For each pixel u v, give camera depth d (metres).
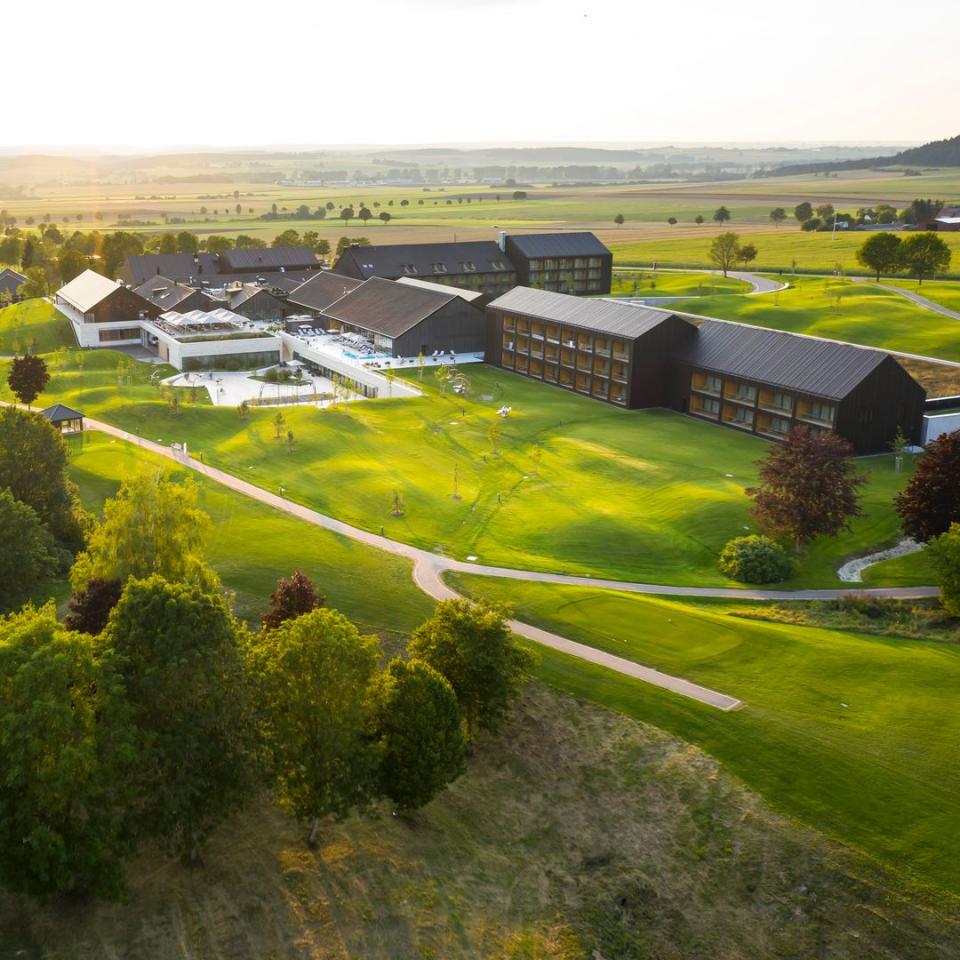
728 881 46.97
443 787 48.56
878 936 43.88
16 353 181.12
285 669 44.47
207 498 95.94
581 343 146.88
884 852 47.28
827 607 76.44
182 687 41.94
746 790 51.34
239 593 70.56
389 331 169.88
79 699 40.28
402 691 47.91
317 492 100.88
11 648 39.38
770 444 120.69
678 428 128.50
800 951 43.78
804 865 47.09
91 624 54.50
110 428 124.50
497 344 164.00
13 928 40.09
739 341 132.12
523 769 54.00
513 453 117.38
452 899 45.12
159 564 59.69
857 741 54.75
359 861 46.12
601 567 83.75
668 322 136.88
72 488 86.56
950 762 52.97
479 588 75.38
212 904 42.44
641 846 49.09
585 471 109.75
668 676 61.69
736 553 83.00
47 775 37.44
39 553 66.69
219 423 128.88
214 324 180.50
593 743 55.50
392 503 97.44
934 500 83.19
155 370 168.88
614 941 44.38
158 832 41.19
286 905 43.03
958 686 60.66
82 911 41.16
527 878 47.19
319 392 155.50
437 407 137.38
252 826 47.50
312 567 77.31
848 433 114.75
